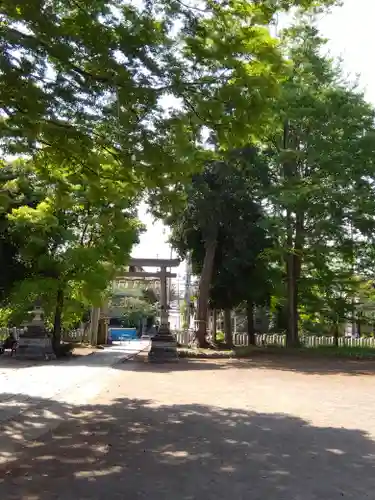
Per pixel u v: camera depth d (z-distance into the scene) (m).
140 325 61.19
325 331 41.38
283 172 27.98
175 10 6.98
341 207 25.94
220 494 5.29
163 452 6.96
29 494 5.20
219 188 27.12
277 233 26.28
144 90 7.13
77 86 7.23
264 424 8.99
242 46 6.94
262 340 35.94
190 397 12.12
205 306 28.91
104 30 6.69
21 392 12.13
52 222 18.73
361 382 15.96
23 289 19.38
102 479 5.73
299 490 5.47
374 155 25.75
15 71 6.64
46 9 6.54
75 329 35.09
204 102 7.23
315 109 25.48
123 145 8.01
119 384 14.29
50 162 9.23
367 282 32.19
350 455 6.97
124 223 13.97
